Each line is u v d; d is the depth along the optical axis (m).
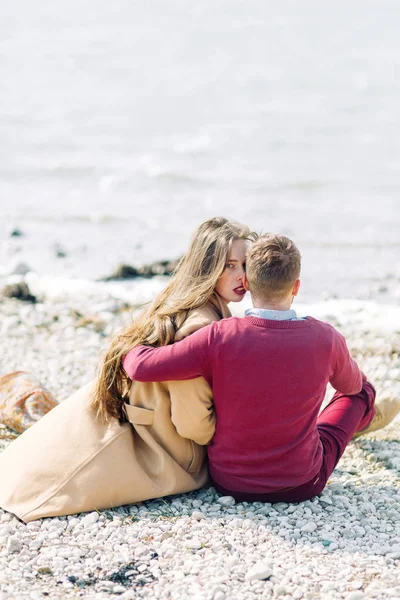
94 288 9.05
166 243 12.31
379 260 11.18
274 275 3.75
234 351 3.77
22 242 12.27
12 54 43.84
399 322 7.66
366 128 23.31
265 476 3.99
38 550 3.65
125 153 20.52
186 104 28.48
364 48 43.34
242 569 3.44
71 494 3.96
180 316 4.01
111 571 3.45
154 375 3.83
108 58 41.88
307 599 3.20
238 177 17.48
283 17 61.28
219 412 3.96
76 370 6.59
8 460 4.20
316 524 3.87
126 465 4.02
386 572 3.39
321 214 14.20
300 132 22.94
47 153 20.44
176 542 3.69
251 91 30.84
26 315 8.03
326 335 3.84
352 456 4.85
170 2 76.62
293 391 3.80
